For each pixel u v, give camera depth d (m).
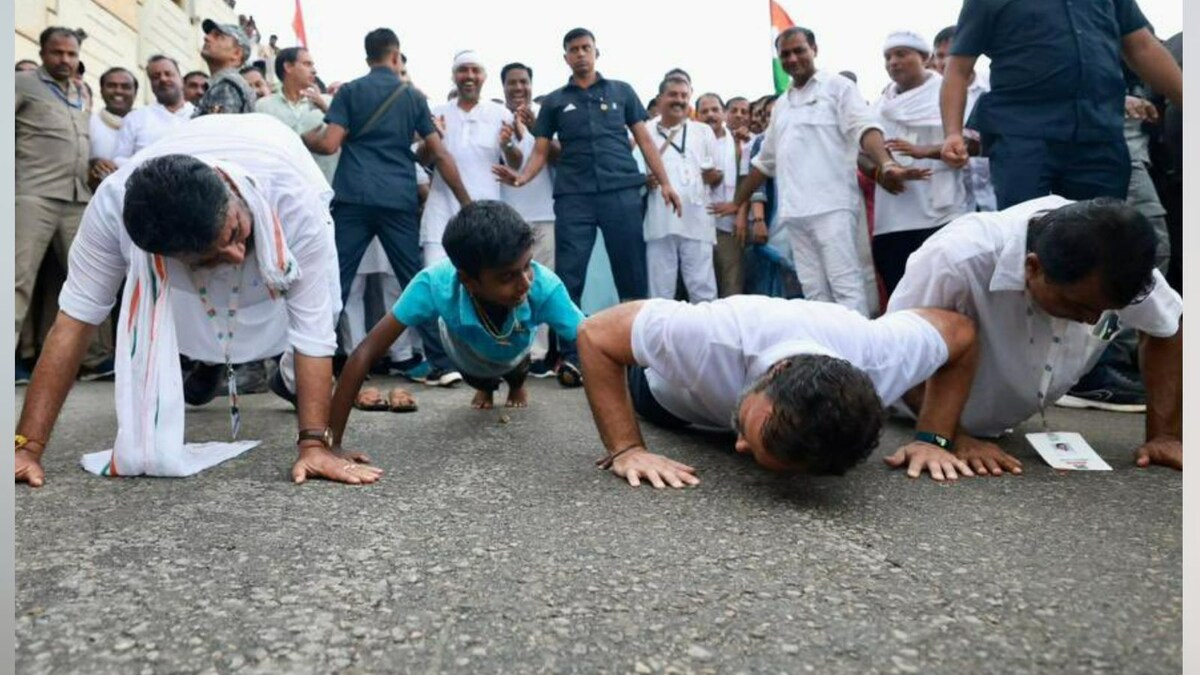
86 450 2.05
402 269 3.75
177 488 1.62
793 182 3.53
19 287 3.60
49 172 3.64
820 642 0.95
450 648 0.92
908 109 3.43
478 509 1.50
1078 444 1.97
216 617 1.00
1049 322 1.96
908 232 3.33
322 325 1.82
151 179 1.49
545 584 1.12
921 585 1.13
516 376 2.86
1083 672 0.88
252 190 1.70
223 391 3.32
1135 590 1.12
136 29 7.70
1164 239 3.00
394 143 3.63
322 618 1.00
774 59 5.41
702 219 4.19
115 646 0.92
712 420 2.12
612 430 1.83
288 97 3.65
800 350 1.64
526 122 4.38
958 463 1.80
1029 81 2.54
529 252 2.05
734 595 1.09
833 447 1.44
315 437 1.76
